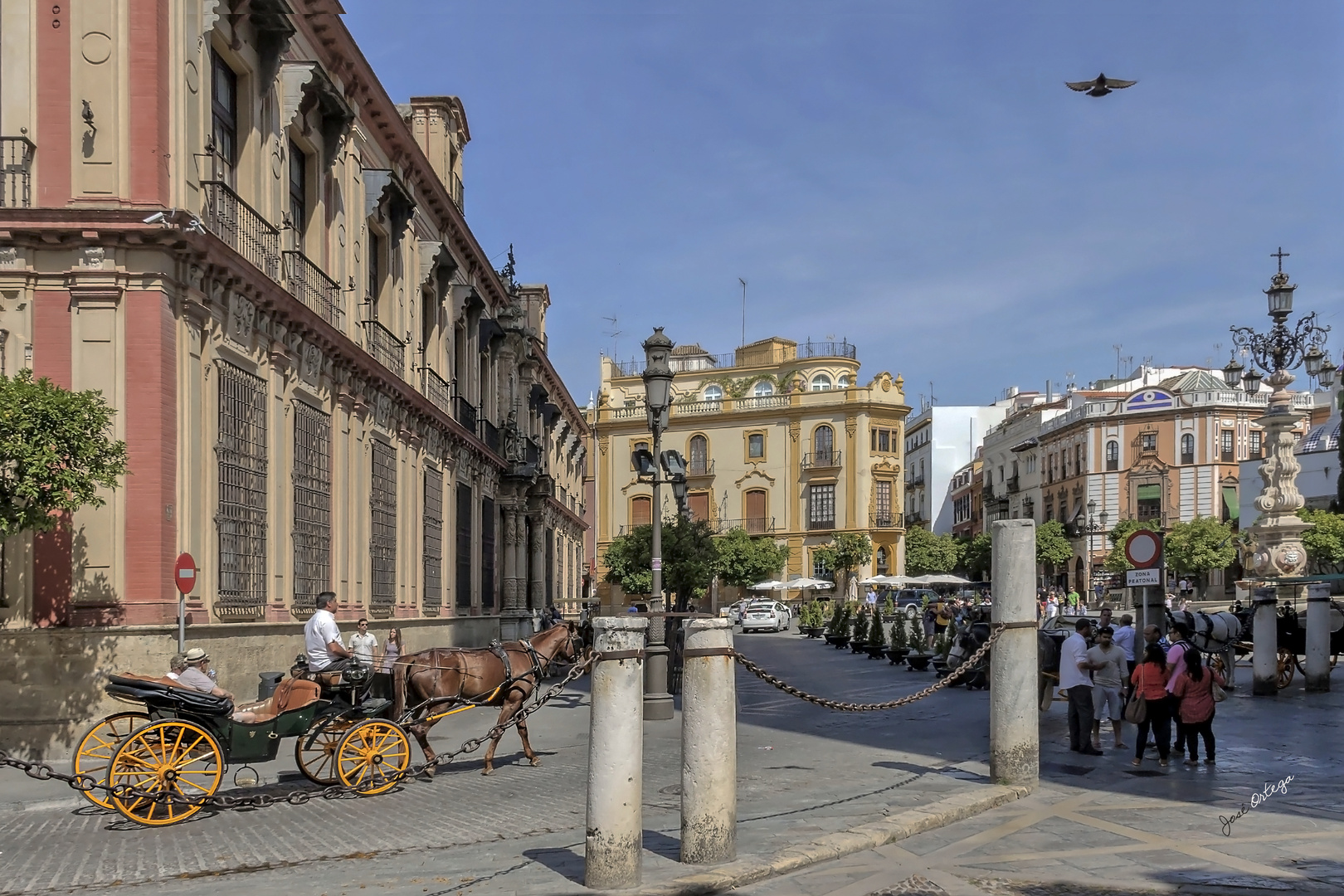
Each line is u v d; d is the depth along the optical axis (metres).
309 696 12.13
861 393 80.19
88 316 14.95
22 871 9.17
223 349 16.89
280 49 18.58
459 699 13.81
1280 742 15.53
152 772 11.28
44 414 12.54
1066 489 93.75
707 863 8.30
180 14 15.75
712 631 8.48
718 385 87.44
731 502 83.50
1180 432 85.25
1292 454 35.53
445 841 9.89
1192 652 13.46
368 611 23.52
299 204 20.88
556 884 7.91
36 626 14.66
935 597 67.94
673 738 16.58
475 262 34.66
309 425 20.31
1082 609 56.88
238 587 17.20
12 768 14.03
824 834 9.30
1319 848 8.98
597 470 87.44
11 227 14.73
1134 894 7.66
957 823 10.03
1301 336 35.03
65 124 15.16
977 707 21.03
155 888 8.52
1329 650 23.77
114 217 14.81
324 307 21.19
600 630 7.88
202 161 16.42
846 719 19.06
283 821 11.14
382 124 24.89
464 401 32.56
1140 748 13.52
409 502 26.97
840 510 80.19
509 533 39.41
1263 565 35.25
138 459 14.88
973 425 125.00
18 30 15.25
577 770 14.05
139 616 14.71
